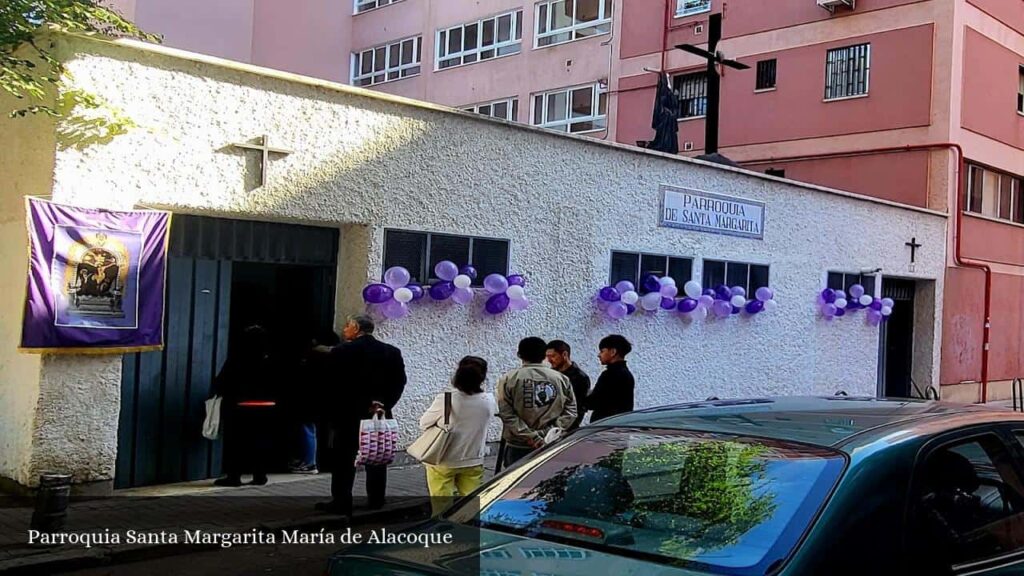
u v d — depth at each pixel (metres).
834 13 21.75
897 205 18.09
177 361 9.25
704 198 14.13
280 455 10.09
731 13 23.81
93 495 8.42
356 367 8.23
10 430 8.32
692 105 24.95
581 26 27.98
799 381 15.99
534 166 11.76
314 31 33.94
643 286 13.17
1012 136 22.14
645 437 3.95
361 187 10.01
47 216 7.95
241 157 9.10
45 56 7.85
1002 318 22.05
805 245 16.06
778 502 3.26
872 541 3.13
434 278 10.76
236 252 9.51
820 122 21.88
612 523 3.47
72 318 8.12
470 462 7.06
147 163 8.52
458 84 31.56
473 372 7.11
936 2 20.17
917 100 20.33
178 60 8.65
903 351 19.55
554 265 12.05
